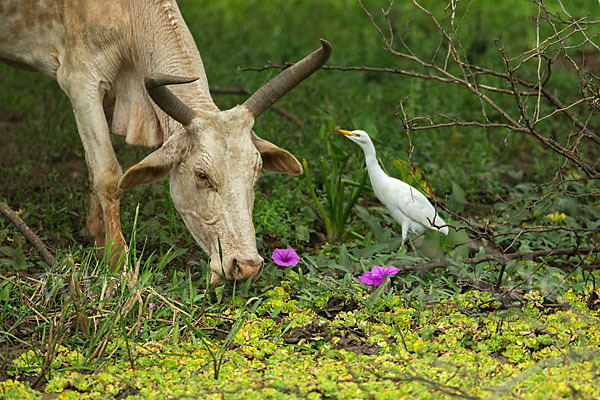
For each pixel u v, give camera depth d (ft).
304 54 68.69
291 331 28.78
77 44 34.40
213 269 29.45
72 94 34.68
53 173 44.60
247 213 29.53
